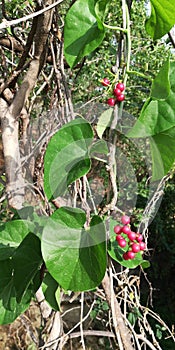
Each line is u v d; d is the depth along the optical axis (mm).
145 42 1467
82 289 401
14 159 539
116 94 461
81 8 457
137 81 1443
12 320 480
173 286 2488
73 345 1867
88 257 407
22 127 594
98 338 1889
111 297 543
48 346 604
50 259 408
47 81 660
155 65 1498
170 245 2354
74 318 1877
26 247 469
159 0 458
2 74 683
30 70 553
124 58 496
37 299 613
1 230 504
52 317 615
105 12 446
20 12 847
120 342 548
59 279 404
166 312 2375
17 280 462
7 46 704
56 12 582
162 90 417
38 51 545
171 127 441
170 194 2240
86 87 1082
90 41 453
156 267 2416
